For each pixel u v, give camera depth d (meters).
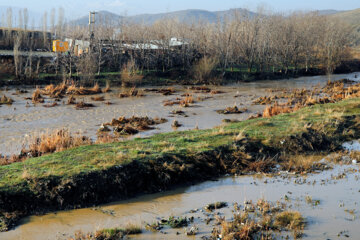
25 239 9.02
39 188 10.99
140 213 10.70
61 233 9.38
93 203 11.31
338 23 98.56
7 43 60.38
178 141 16.42
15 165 12.73
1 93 36.69
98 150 14.57
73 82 42.03
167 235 9.30
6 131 22.72
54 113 28.88
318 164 15.26
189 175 13.41
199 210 10.86
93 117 27.77
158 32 63.25
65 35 65.38
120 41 53.06
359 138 19.31
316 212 10.69
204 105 33.84
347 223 10.02
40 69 46.06
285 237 9.16
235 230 9.35
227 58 58.12
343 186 12.91
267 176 13.94
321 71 64.38
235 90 44.34
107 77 45.84
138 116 28.33
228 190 12.52
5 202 10.36
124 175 12.28
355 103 26.33
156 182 12.76
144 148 14.98
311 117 22.19
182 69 52.69
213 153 14.95
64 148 15.80
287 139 17.25
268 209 10.76
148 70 50.66
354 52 91.88
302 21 91.56
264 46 58.69
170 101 35.75
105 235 9.05
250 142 16.66
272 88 46.12
